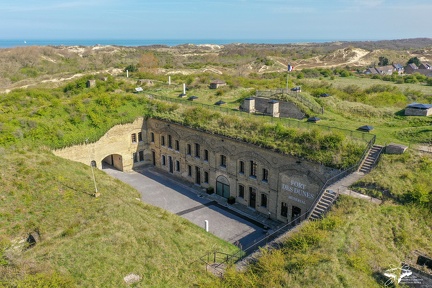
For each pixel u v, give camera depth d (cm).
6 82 9575
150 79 7125
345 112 4022
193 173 4178
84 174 3434
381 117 3794
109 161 4891
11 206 2594
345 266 1703
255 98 4272
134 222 2572
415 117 3562
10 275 1822
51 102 4719
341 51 14850
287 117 4031
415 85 6488
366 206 2170
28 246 2266
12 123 3759
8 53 12319
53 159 3553
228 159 3631
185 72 8856
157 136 4628
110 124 4372
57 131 3941
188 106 4481
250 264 1991
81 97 5016
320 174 2802
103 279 1897
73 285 1798
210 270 2084
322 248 1847
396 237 1948
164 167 4675
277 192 3198
